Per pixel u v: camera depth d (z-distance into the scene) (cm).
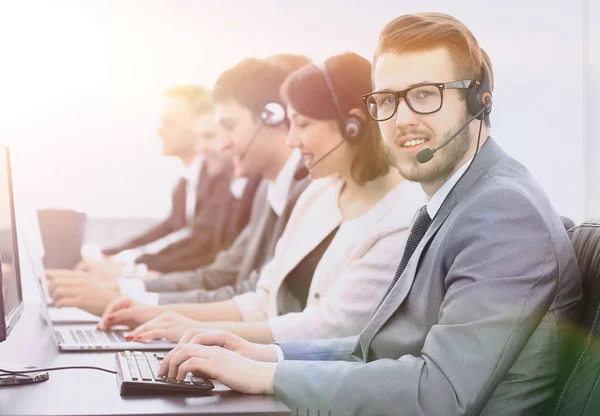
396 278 153
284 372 122
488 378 122
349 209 218
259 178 338
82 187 403
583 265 137
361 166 211
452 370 122
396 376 122
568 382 127
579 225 148
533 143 331
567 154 334
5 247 150
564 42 337
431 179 151
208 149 370
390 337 140
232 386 121
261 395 121
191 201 378
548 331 131
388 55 153
